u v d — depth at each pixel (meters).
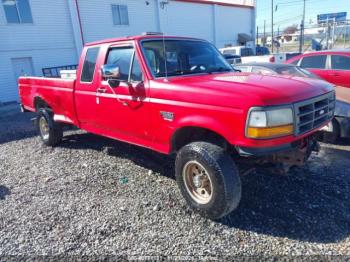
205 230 3.19
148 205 3.74
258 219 3.34
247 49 21.48
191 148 3.26
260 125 2.85
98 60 4.58
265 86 3.17
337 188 3.95
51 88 5.73
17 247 3.08
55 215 3.64
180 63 4.20
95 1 20.36
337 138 5.71
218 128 3.10
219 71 4.38
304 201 3.66
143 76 3.88
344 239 2.96
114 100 4.30
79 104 5.07
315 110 3.28
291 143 3.12
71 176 4.75
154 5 23.88
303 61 9.34
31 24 17.81
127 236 3.16
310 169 4.56
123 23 22.20
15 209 3.86
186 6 26.44
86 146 6.21
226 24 31.20
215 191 3.12
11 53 17.33
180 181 3.51
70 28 19.47
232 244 2.96
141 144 4.18
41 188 4.41
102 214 3.60
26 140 7.33
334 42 27.80
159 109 3.65
